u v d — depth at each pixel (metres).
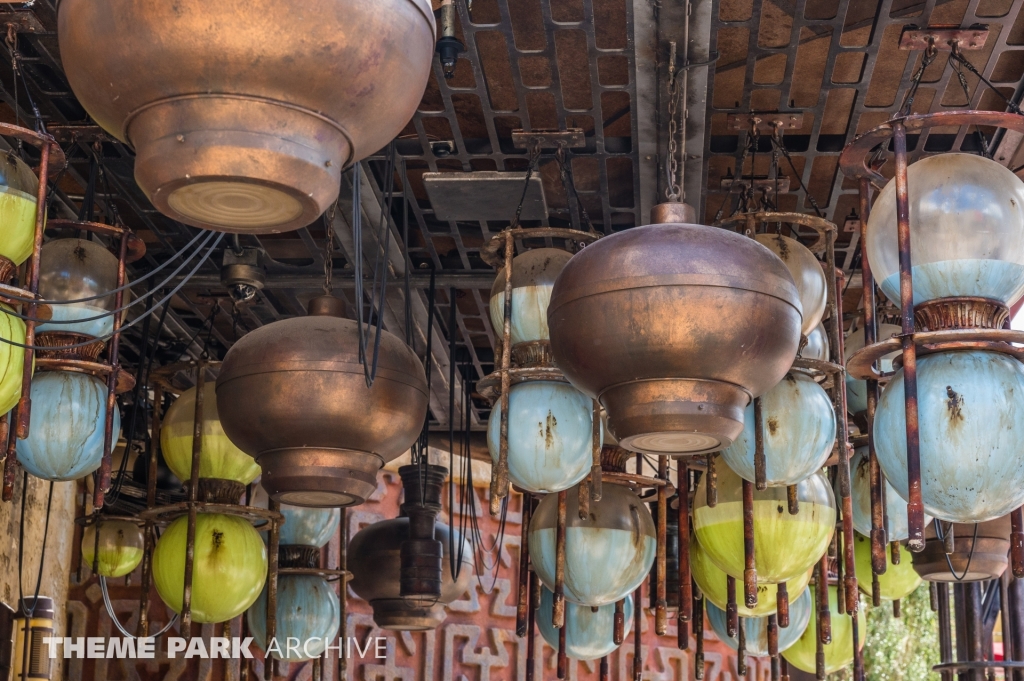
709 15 2.55
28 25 2.67
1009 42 2.77
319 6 1.67
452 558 3.92
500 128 3.14
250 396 2.66
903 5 2.63
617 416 2.30
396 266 3.78
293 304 4.12
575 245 3.47
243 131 1.71
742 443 2.71
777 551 2.91
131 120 1.78
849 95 3.02
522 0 2.62
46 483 4.57
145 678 4.85
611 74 2.91
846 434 2.84
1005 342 2.12
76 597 4.80
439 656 5.61
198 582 3.21
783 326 2.27
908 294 2.10
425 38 1.84
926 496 2.15
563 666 3.47
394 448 2.79
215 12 1.64
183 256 3.74
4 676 3.81
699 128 2.97
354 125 1.81
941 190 2.19
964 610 4.74
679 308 2.18
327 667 5.25
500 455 2.70
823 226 2.90
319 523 3.90
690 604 3.08
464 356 4.61
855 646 3.52
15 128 2.27
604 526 3.12
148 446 3.96
